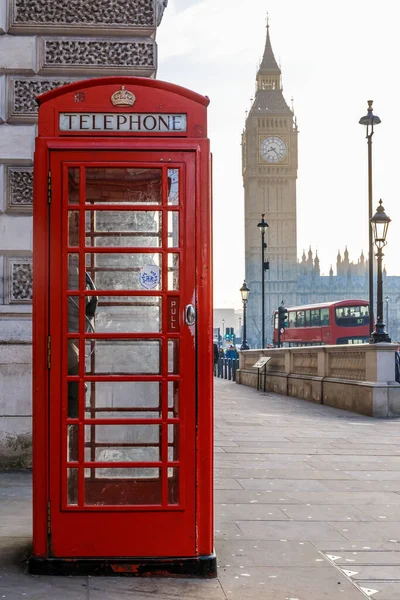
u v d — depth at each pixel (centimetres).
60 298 465
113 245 473
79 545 463
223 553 521
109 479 468
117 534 464
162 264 471
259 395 2244
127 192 473
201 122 476
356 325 4850
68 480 465
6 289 841
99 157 468
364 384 1586
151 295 471
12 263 845
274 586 449
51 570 459
